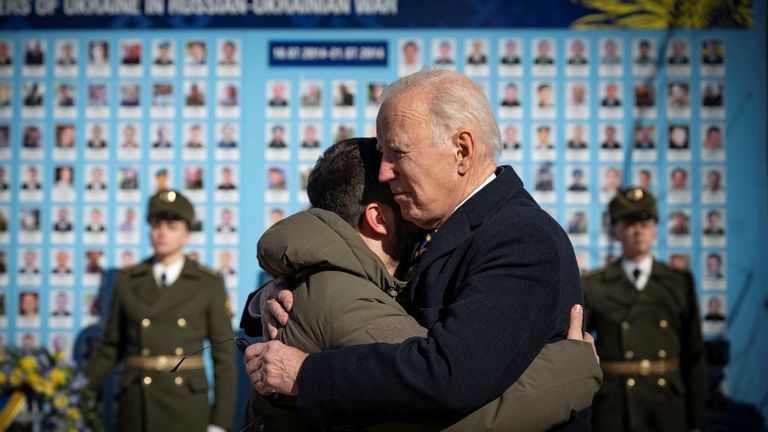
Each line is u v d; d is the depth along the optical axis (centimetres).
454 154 184
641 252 477
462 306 168
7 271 505
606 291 477
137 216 506
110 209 506
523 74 498
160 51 504
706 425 490
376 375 164
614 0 496
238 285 503
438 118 183
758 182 493
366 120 501
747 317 492
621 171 496
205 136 504
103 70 505
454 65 498
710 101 494
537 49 498
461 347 163
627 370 468
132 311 478
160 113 505
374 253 189
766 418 489
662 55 495
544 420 169
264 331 192
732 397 491
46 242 506
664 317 473
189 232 493
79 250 506
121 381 477
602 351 475
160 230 479
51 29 504
